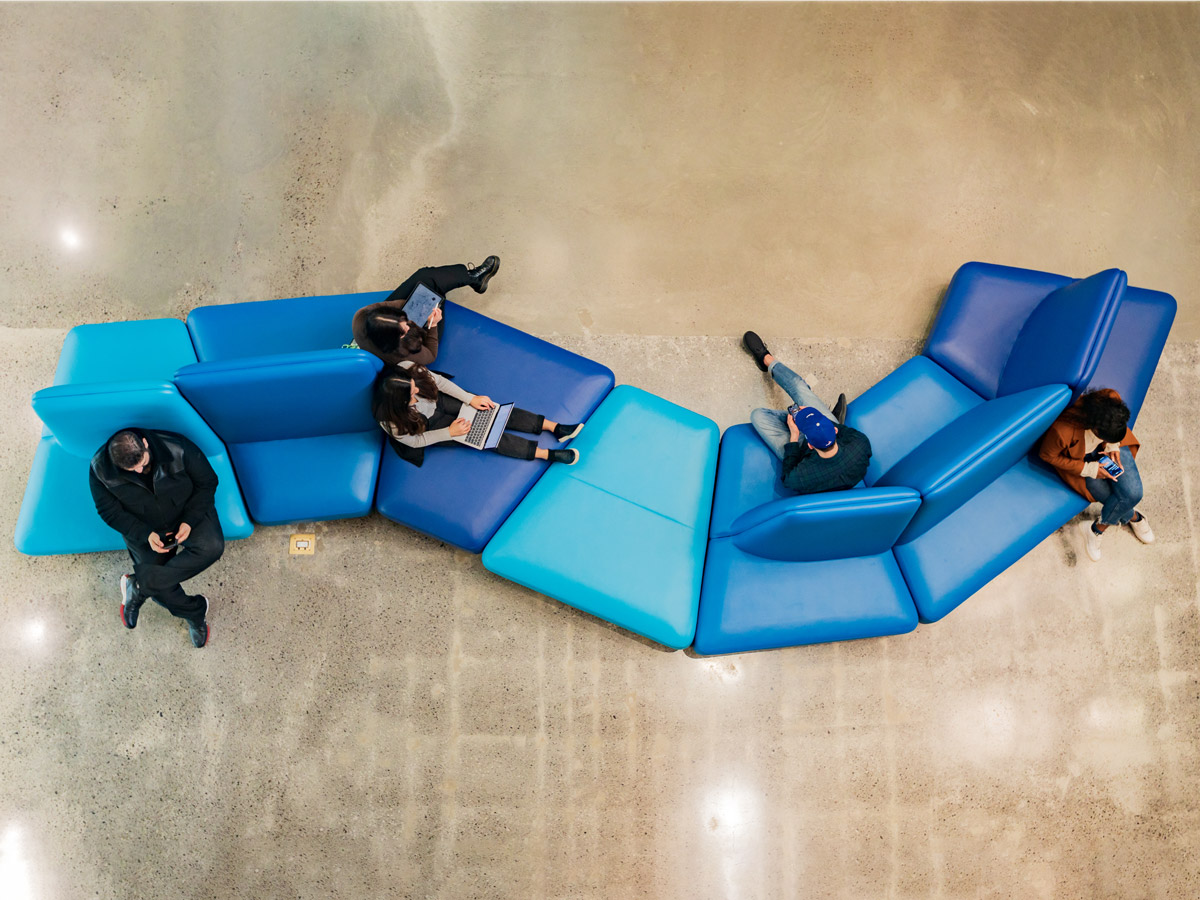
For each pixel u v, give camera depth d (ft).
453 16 15.53
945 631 13.62
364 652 12.96
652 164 15.19
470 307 14.38
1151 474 14.47
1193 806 13.24
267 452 12.48
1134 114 16.02
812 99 15.66
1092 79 16.11
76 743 12.37
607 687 13.07
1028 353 12.80
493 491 12.46
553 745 12.84
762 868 12.66
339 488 12.44
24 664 12.57
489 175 14.93
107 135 14.62
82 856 12.04
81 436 11.00
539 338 13.92
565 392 12.94
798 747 13.06
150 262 14.24
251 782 12.44
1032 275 13.66
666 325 14.58
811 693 13.26
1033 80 16.02
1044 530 12.92
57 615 12.78
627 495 12.69
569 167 15.08
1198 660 13.79
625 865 12.53
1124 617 13.88
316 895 12.19
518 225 14.79
